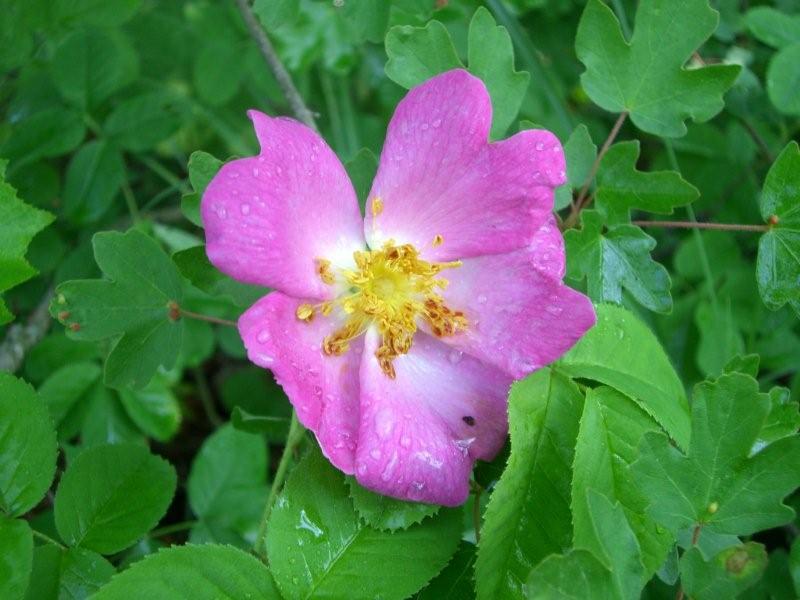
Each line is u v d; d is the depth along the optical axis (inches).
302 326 6.1
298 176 5.8
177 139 11.8
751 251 11.1
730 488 5.6
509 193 6.1
